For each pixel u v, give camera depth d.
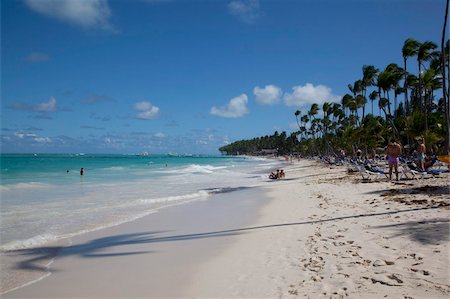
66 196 19.72
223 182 30.20
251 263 7.34
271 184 26.80
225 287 6.16
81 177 34.94
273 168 59.72
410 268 6.04
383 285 5.48
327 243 8.14
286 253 7.76
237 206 15.81
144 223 12.29
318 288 5.66
